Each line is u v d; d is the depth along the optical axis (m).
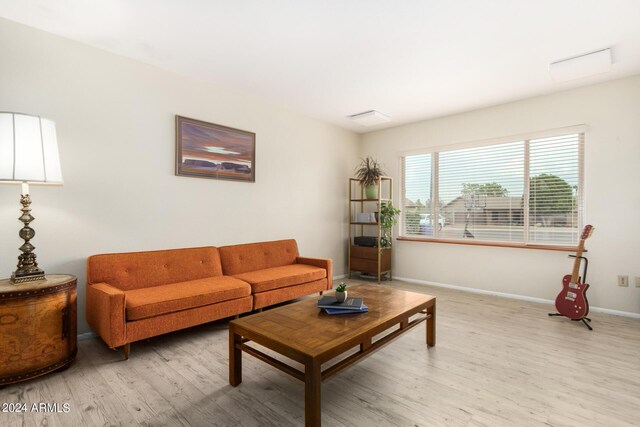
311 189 4.77
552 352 2.42
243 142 3.85
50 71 2.52
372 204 5.51
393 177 5.20
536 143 3.89
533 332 2.83
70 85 2.61
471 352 2.43
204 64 3.06
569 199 3.66
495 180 4.21
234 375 1.96
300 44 2.68
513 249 4.00
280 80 3.41
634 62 2.96
